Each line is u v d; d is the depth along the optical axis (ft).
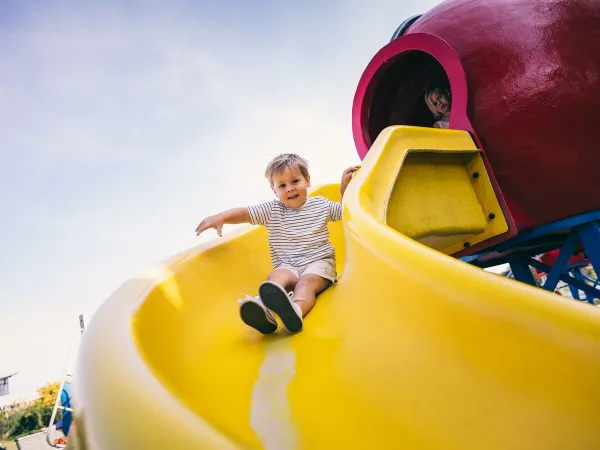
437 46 14.28
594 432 3.56
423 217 11.28
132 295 6.50
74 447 3.67
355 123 17.84
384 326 5.51
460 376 4.42
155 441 3.20
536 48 12.71
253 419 4.60
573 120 12.21
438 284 5.30
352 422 4.27
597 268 12.96
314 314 7.28
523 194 13.32
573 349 4.05
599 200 12.65
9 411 122.93
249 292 10.25
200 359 6.36
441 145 12.30
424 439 3.90
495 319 4.62
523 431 3.76
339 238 16.62
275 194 11.09
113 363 4.21
